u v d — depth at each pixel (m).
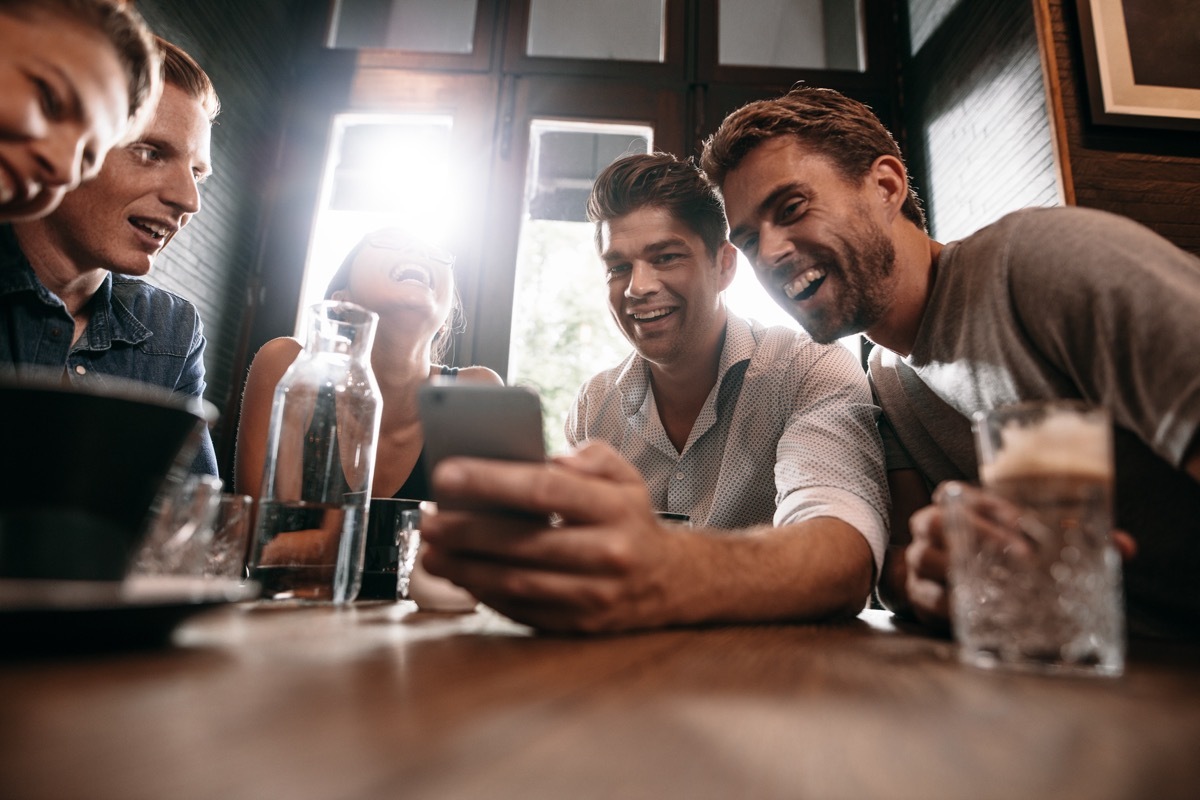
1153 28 2.24
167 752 0.22
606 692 0.34
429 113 2.99
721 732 0.27
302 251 2.87
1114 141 2.14
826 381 1.38
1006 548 0.47
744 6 3.11
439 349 2.01
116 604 0.36
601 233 1.62
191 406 0.46
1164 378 0.76
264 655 0.42
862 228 1.15
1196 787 0.21
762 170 1.19
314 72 3.05
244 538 0.75
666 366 1.60
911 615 0.91
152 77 0.88
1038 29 2.16
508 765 0.22
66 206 1.20
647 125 2.94
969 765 0.23
